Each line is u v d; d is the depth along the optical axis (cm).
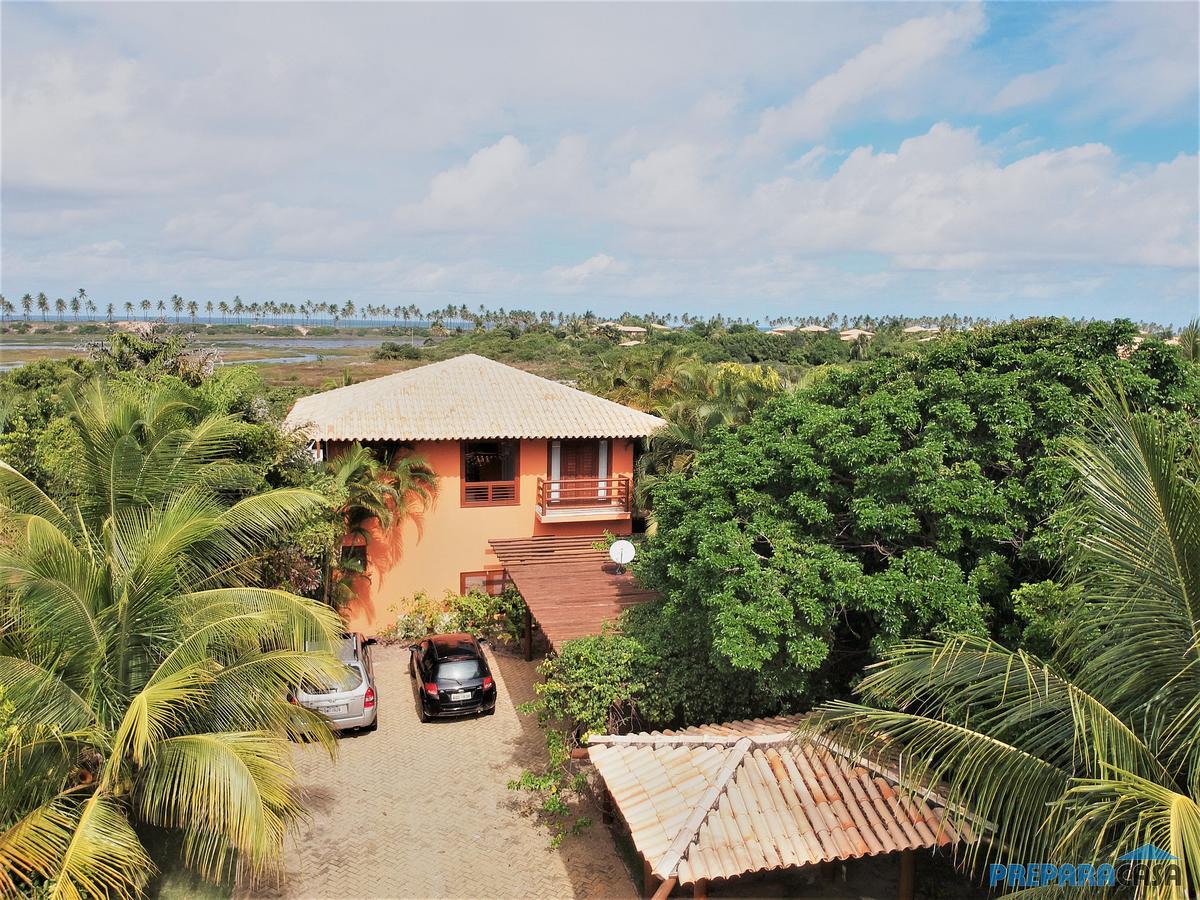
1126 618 741
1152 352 1201
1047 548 1005
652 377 3969
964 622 1013
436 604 2383
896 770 1030
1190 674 715
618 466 2547
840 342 9406
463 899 1225
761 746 1114
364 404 2358
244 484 1450
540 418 2425
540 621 1684
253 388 2295
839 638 1371
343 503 2034
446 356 12094
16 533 1109
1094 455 757
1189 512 679
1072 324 1309
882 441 1228
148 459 1284
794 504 1281
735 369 3778
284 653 1160
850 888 1233
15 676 995
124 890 984
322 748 1684
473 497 2428
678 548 1375
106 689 1115
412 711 1875
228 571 1301
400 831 1397
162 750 1057
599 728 1348
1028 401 1195
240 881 1248
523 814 1458
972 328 1524
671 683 1381
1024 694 810
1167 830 639
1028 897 729
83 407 1341
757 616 1125
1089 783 723
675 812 1007
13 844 907
